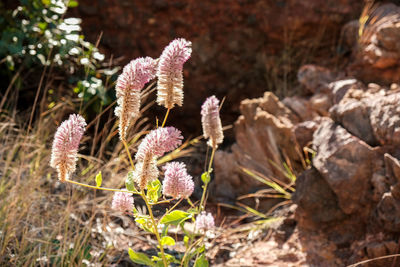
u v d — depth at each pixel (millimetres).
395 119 1489
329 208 1557
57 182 1749
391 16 2137
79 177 1817
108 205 1691
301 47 2439
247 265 1537
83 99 2004
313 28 2402
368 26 2180
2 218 1431
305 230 1596
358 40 2189
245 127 2018
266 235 1660
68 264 1354
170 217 1040
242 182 1981
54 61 2094
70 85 2158
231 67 2510
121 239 1587
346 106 1588
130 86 955
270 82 2492
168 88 987
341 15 2367
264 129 1954
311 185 1571
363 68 2004
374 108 1542
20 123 1929
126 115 965
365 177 1499
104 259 1443
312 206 1565
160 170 1971
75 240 1405
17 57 2135
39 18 2162
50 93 2141
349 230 1537
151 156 949
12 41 2072
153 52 2510
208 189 2016
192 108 2543
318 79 2107
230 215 1870
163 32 2488
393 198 1422
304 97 2129
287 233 1635
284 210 1755
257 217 1812
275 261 1547
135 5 2473
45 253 1392
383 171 1477
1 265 1345
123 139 980
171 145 949
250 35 2477
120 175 1831
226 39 2486
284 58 2461
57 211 1561
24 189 1516
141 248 1561
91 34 2518
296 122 1993
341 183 1510
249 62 2498
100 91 2025
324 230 1572
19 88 2084
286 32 2426
